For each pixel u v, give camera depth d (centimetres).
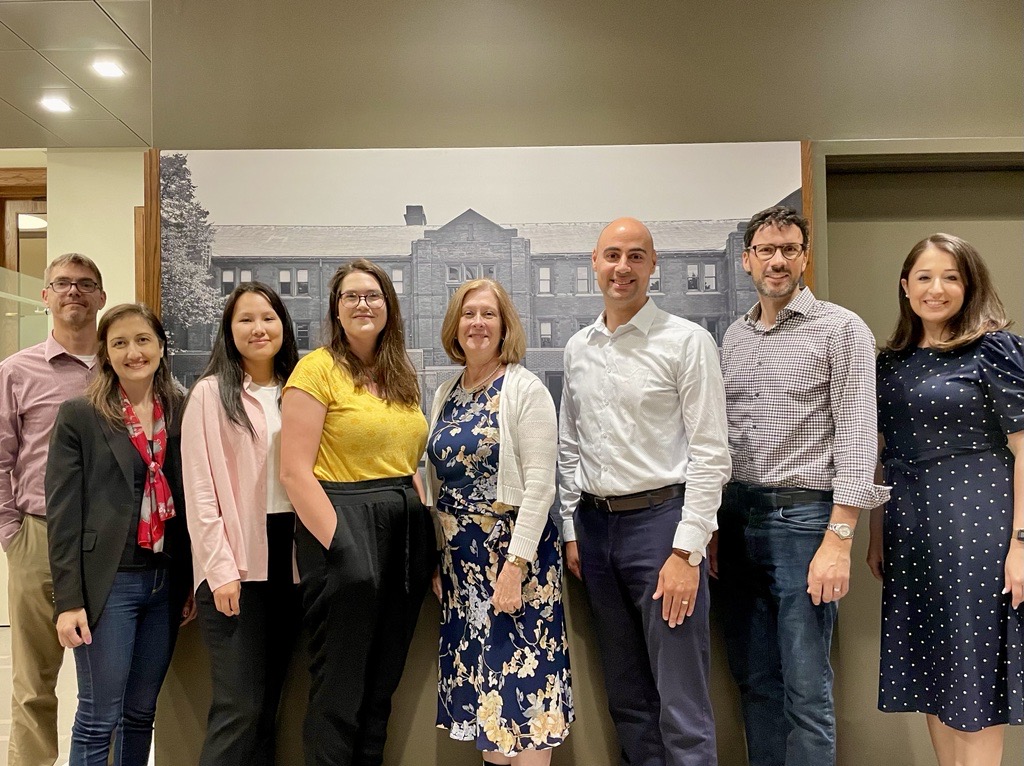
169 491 199
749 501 200
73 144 423
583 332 208
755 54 239
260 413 197
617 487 190
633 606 199
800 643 190
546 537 193
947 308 187
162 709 221
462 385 202
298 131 236
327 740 187
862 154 234
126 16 292
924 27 239
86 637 186
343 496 188
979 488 183
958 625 180
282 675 204
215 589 182
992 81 238
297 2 236
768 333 201
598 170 231
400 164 231
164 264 229
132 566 192
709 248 231
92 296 236
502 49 237
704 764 182
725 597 214
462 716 190
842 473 183
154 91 236
